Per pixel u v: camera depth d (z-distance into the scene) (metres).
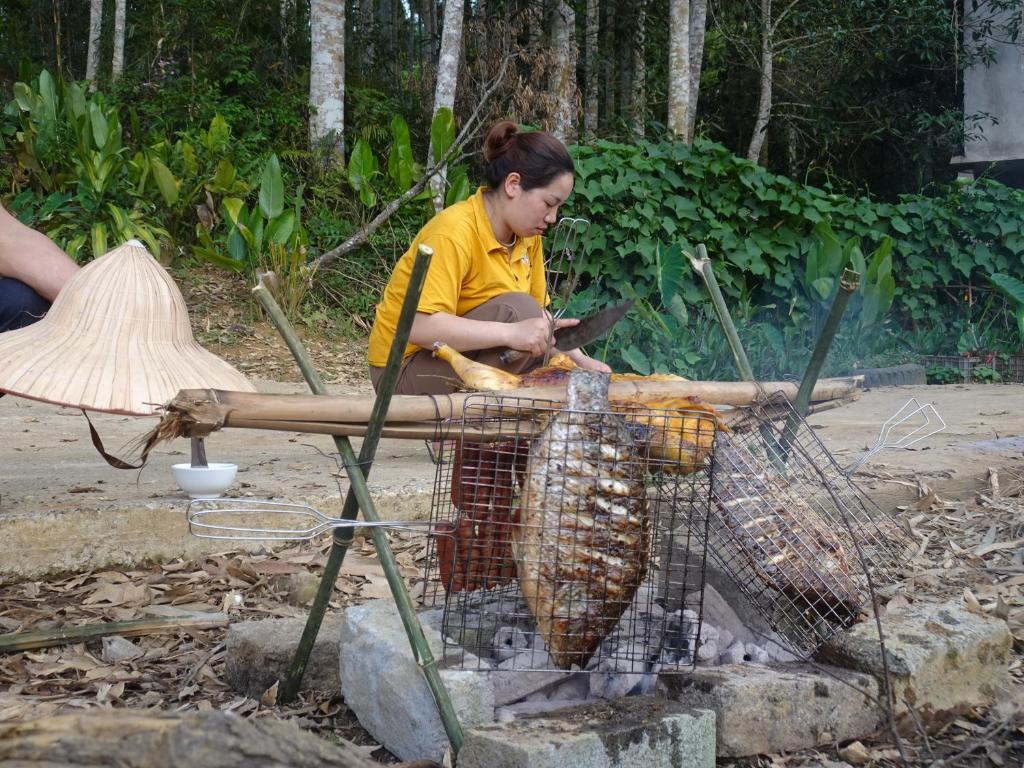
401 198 11.09
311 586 3.36
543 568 2.13
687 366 10.02
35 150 10.90
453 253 2.88
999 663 2.57
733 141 18.84
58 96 11.63
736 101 17.95
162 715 1.35
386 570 2.10
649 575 2.47
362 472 2.15
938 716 2.38
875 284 10.82
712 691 2.22
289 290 10.02
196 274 10.71
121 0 15.20
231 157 11.36
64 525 3.49
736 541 2.41
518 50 12.98
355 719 2.43
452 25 11.41
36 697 2.48
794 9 15.98
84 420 6.24
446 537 2.46
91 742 1.29
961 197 12.12
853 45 15.38
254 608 3.25
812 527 2.49
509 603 2.57
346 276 10.85
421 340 2.84
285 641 2.57
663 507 2.50
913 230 12.05
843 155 17.62
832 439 5.70
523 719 2.07
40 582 3.43
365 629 2.39
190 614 3.15
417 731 2.16
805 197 10.98
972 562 3.69
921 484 4.40
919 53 14.80
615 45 17.31
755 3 16.39
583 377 2.17
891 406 7.79
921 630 2.49
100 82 14.27
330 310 10.48
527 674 2.31
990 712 2.46
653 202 10.24
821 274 10.86
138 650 2.83
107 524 3.56
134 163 10.91
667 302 9.55
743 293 10.77
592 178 10.20
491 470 2.38
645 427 2.20
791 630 2.51
